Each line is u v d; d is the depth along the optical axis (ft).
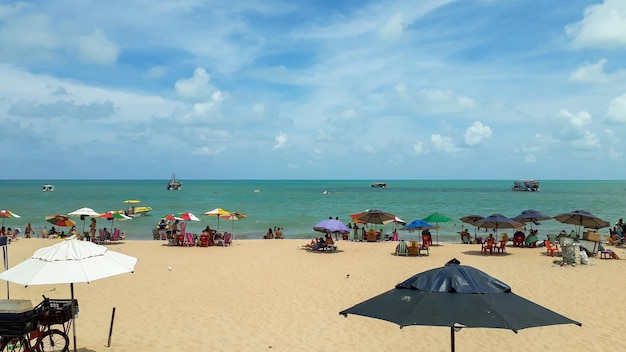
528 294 50.06
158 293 50.11
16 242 97.76
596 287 53.16
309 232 133.28
